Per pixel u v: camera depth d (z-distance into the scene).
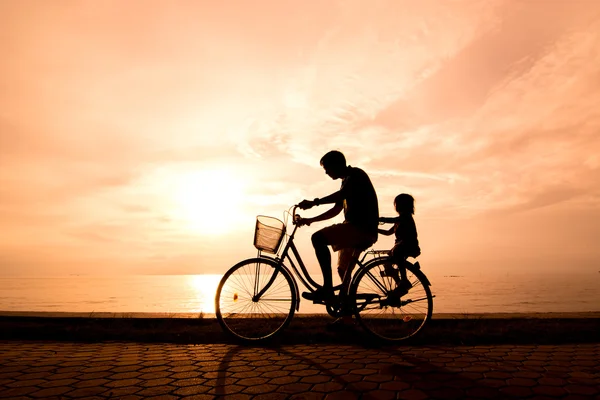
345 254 4.33
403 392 2.54
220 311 4.03
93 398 2.47
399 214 4.46
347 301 4.05
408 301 4.12
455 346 3.87
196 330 4.45
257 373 2.99
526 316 4.99
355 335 4.18
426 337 4.07
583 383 2.71
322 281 4.11
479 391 2.55
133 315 5.11
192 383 2.76
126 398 2.47
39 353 3.67
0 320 5.06
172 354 3.61
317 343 4.02
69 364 3.27
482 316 4.93
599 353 3.56
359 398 2.44
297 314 5.13
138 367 3.18
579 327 4.42
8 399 2.45
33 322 4.97
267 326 4.46
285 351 3.69
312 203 4.17
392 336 4.08
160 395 2.52
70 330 4.41
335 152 4.39
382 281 4.12
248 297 4.09
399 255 4.18
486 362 3.26
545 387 2.62
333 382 2.75
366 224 4.09
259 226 4.11
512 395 2.48
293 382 2.76
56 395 2.52
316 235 4.09
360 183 4.23
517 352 3.60
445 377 2.85
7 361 3.38
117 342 4.14
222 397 2.48
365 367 3.13
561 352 3.60
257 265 4.14
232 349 3.80
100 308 116.31
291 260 4.18
